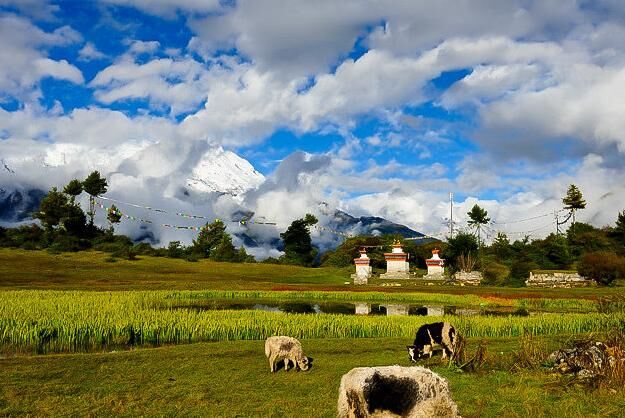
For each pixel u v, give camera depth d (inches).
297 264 4436.5
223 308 1644.9
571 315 1235.9
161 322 1033.5
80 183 4584.2
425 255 4023.1
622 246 3902.6
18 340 954.1
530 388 600.4
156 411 551.5
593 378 610.9
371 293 2063.2
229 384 661.9
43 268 2844.5
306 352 865.5
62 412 548.1
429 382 425.4
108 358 796.0
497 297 1982.0
